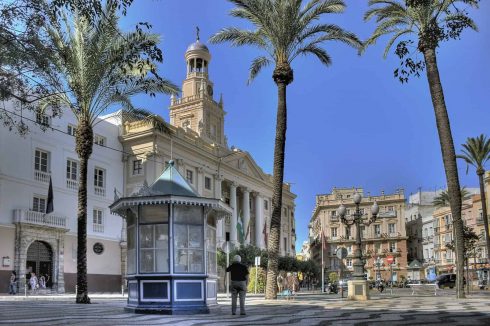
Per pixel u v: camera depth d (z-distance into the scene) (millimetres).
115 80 22156
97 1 9352
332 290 35781
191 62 62375
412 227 100938
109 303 21406
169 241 13891
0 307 17344
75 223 39250
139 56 10727
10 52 11789
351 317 12344
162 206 14180
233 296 13516
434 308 15922
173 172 15023
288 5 23609
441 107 22438
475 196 72562
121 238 43125
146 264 14055
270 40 24453
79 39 21531
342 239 96875
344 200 98812
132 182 44875
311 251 111938
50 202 34938
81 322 10578
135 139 45188
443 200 84938
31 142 36031
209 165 53812
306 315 13133
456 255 23391
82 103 22688
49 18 11258
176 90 23594
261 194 65750
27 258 34875
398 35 24094
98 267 40750
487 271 66438
